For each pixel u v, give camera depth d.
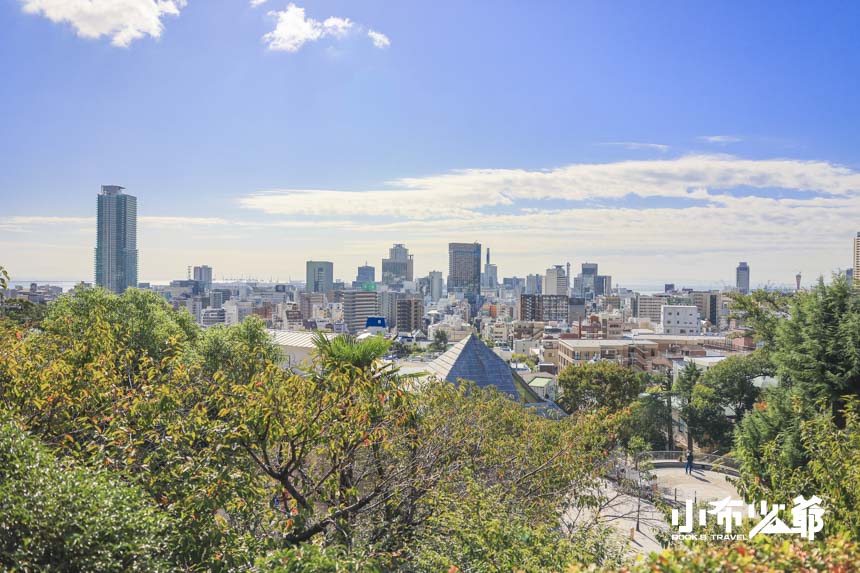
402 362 59.00
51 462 8.11
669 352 125.88
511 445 19.25
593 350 115.56
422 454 15.81
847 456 12.95
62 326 19.75
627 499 27.12
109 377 13.15
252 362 16.16
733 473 46.81
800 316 28.44
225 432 11.27
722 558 6.83
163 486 10.34
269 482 13.61
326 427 12.81
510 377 43.44
